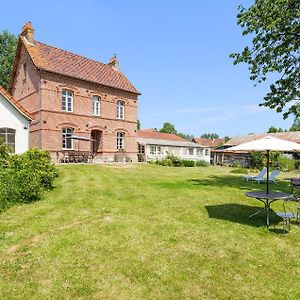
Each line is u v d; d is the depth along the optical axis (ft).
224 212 31.09
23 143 66.33
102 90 98.89
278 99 51.96
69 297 14.28
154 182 52.60
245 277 16.33
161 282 15.67
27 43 89.81
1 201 30.37
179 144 143.33
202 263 18.01
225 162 163.32
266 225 26.30
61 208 30.68
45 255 18.83
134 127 109.91
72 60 97.81
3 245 20.43
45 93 83.56
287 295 14.53
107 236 22.33
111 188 43.75
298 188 52.85
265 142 26.13
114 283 15.53
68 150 88.28
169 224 25.79
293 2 46.14
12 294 14.48
